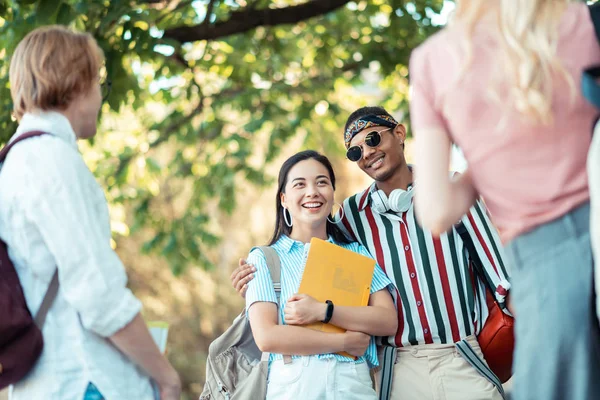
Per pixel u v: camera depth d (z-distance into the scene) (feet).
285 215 10.91
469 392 10.16
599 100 5.25
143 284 56.29
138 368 7.14
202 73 28.55
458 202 5.96
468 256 10.68
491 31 5.69
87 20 18.31
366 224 10.95
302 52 30.07
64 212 6.64
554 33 5.54
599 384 5.43
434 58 5.92
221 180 31.60
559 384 5.50
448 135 5.98
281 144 29.84
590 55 5.55
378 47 26.73
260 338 9.63
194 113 28.45
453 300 10.47
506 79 5.54
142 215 31.76
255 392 9.73
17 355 6.57
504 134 5.58
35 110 7.06
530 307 5.59
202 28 21.74
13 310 6.56
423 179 5.88
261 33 29.04
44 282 6.80
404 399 10.34
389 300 10.39
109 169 31.09
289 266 10.30
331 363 9.64
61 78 7.02
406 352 10.46
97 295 6.57
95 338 6.88
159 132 29.78
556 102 5.47
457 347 10.33
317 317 9.66
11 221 6.79
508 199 5.73
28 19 17.20
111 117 30.32
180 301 56.65
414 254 10.63
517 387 5.70
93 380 6.75
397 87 31.04
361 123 10.94
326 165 10.80
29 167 6.75
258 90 28.76
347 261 10.15
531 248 5.64
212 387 10.18
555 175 5.53
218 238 31.71
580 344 5.41
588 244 5.46
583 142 5.50
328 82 29.09
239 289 10.23
